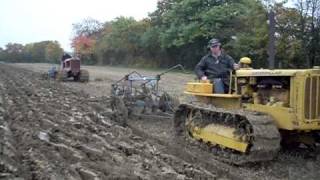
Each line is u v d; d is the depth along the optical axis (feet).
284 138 33.94
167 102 48.91
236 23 126.82
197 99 38.93
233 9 136.67
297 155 33.96
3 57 287.07
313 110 30.37
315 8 88.48
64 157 27.94
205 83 36.50
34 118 40.70
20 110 45.65
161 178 25.71
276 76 31.42
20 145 29.50
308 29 88.69
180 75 124.06
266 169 30.89
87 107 53.36
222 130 33.53
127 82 52.21
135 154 31.55
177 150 34.30
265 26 98.02
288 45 89.81
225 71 36.29
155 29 180.24
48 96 63.00
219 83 35.94
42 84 86.38
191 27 147.84
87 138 34.37
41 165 25.18
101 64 223.10
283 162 32.32
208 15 140.87
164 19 166.40
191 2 151.33
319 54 86.84
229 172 29.55
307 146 34.76
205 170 29.19
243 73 33.81
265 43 99.71
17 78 101.04
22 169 24.39
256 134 29.58
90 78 115.85
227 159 32.17
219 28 137.90
